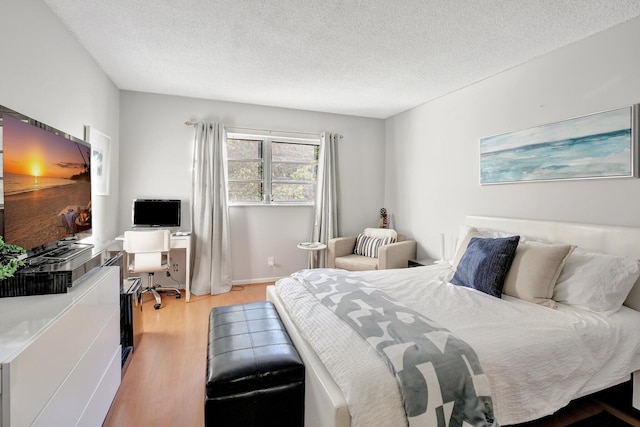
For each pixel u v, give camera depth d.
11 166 1.42
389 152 4.88
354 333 1.50
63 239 1.92
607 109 2.26
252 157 4.41
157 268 3.38
